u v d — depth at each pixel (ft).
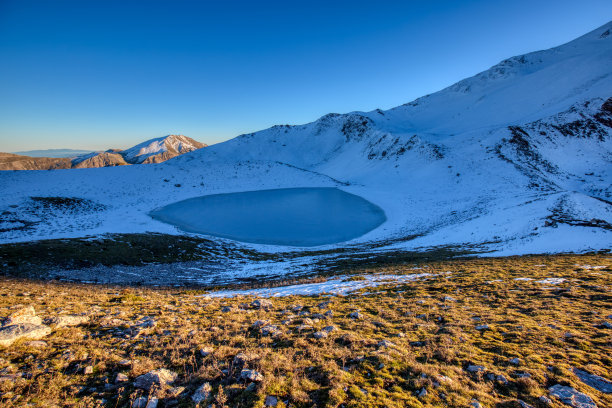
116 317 33.91
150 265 100.32
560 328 27.91
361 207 240.53
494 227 125.39
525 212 131.13
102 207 220.64
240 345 25.71
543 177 231.09
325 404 17.06
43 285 58.80
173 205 254.47
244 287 67.87
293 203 265.75
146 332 28.73
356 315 34.06
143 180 313.32
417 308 36.76
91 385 19.43
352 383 19.24
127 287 66.85
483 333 27.71
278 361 21.77
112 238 120.88
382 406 16.84
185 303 44.19
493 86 625.82
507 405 17.21
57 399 17.66
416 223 181.88
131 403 17.21
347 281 61.36
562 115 312.50
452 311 34.71
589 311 31.99
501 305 36.52
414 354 23.44
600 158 247.09
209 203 265.54
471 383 19.24
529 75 565.94
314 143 631.56
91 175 297.53
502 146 291.79
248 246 145.48
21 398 17.60
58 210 190.29
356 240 160.66
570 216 114.93
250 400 17.46
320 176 392.88
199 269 100.63
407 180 297.33
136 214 209.26
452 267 67.87
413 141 383.86
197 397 17.80
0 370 20.06
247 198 290.56
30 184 242.17
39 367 20.86
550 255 79.66
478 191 229.66
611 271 51.47
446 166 289.33
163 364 21.91
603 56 459.73
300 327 29.55
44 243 100.42
